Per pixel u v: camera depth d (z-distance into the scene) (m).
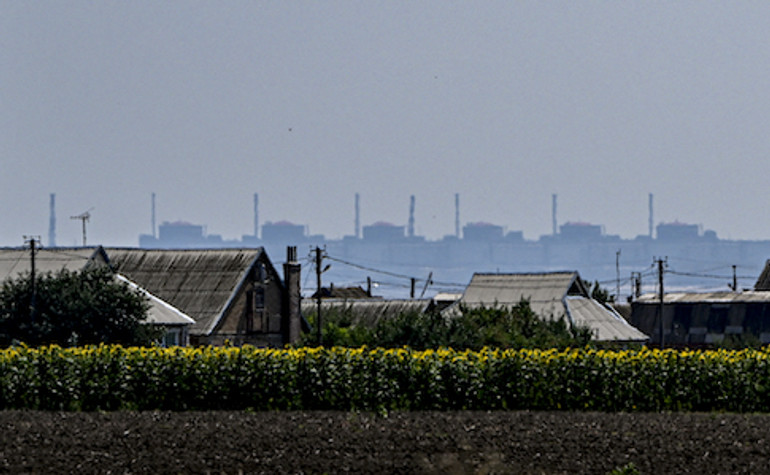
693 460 139.50
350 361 193.50
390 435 154.12
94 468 132.00
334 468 131.88
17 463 134.62
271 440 149.25
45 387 190.00
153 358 193.75
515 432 158.50
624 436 156.12
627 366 198.75
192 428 159.88
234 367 192.25
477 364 196.12
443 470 131.88
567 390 196.75
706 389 199.12
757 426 168.50
